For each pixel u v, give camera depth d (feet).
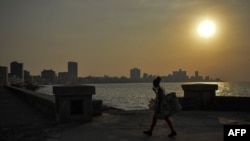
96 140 32.99
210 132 36.40
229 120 45.01
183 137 33.88
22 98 121.60
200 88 56.34
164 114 34.55
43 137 35.53
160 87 35.37
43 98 63.31
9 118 55.31
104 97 359.25
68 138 34.22
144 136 34.73
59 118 45.27
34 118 54.75
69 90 45.03
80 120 45.57
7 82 616.80
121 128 39.88
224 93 426.10
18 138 35.78
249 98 54.29
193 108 56.59
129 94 463.42
